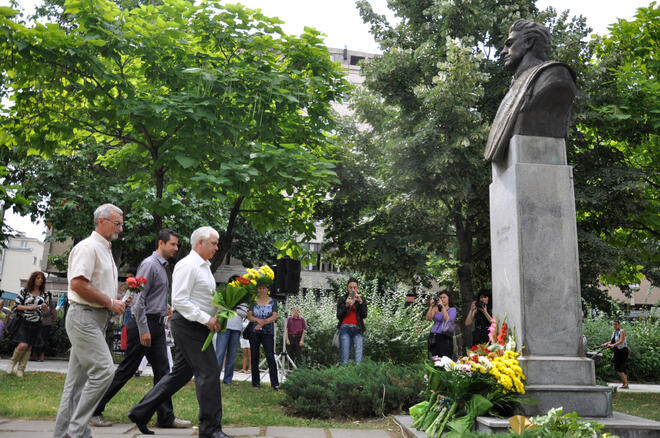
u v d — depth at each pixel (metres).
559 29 13.30
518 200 5.51
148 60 9.23
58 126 9.92
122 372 5.70
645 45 11.95
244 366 13.51
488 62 13.30
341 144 13.90
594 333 18.33
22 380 9.17
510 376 4.79
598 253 11.80
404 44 14.50
